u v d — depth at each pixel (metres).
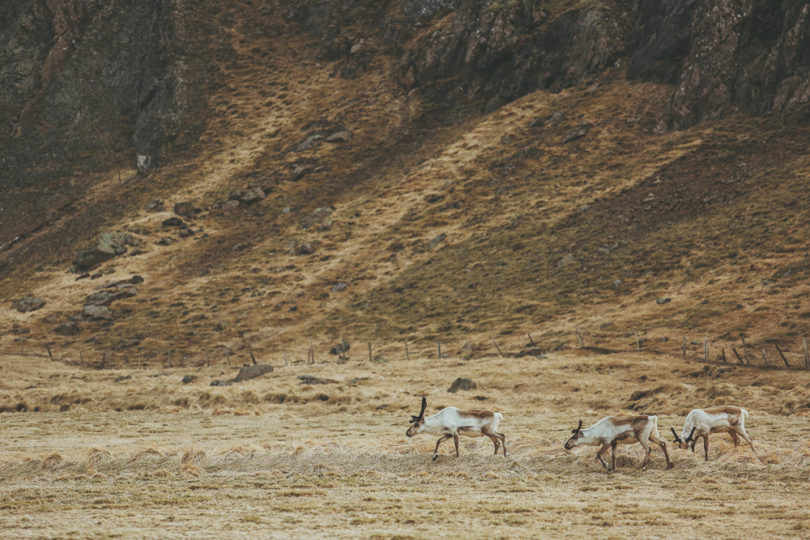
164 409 169.12
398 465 78.38
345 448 84.56
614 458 70.62
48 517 60.78
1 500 70.50
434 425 77.25
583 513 55.62
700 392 145.38
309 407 160.00
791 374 154.62
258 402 171.88
